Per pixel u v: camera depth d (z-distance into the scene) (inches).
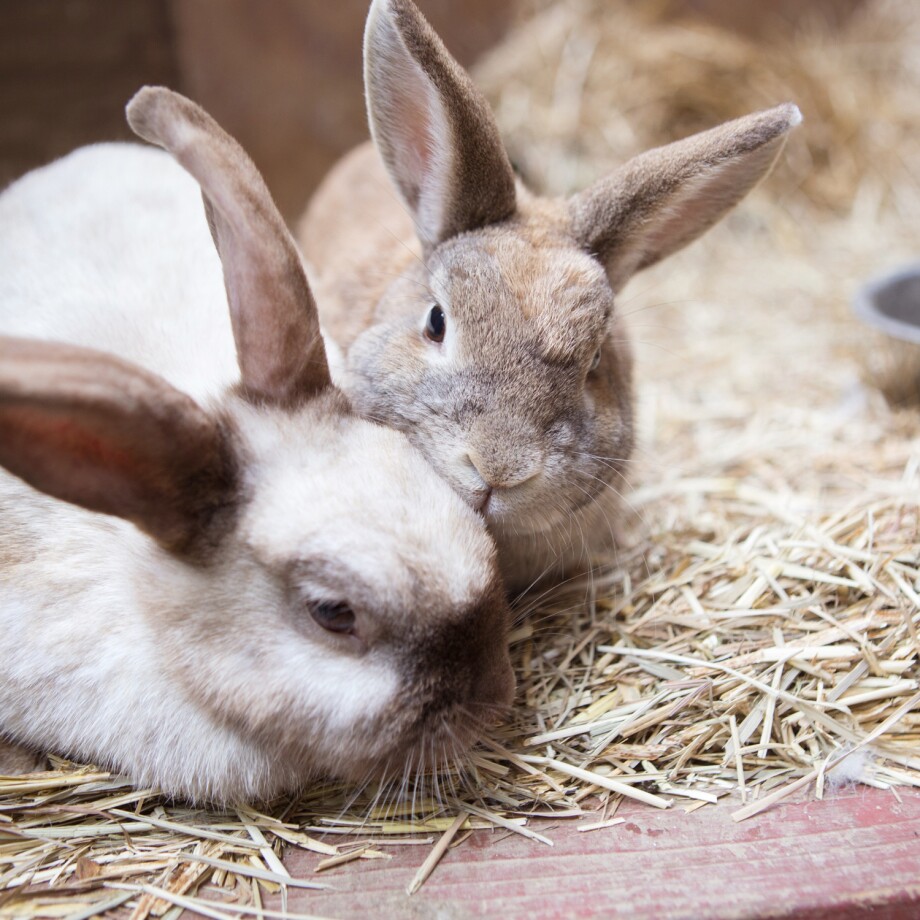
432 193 18.7
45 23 27.5
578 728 16.1
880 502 20.3
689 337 29.2
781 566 18.7
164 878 14.0
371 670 13.8
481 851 14.4
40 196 19.6
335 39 31.5
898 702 16.3
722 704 16.2
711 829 14.6
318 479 14.2
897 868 13.7
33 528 15.5
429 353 17.0
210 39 29.9
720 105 36.0
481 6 35.9
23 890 13.8
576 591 19.2
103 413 12.5
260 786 15.0
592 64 35.7
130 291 17.8
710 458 23.1
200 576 14.2
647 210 18.4
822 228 34.8
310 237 25.9
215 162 13.5
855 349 27.4
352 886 13.8
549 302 16.7
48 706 15.2
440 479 15.2
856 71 38.0
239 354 14.7
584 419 17.2
